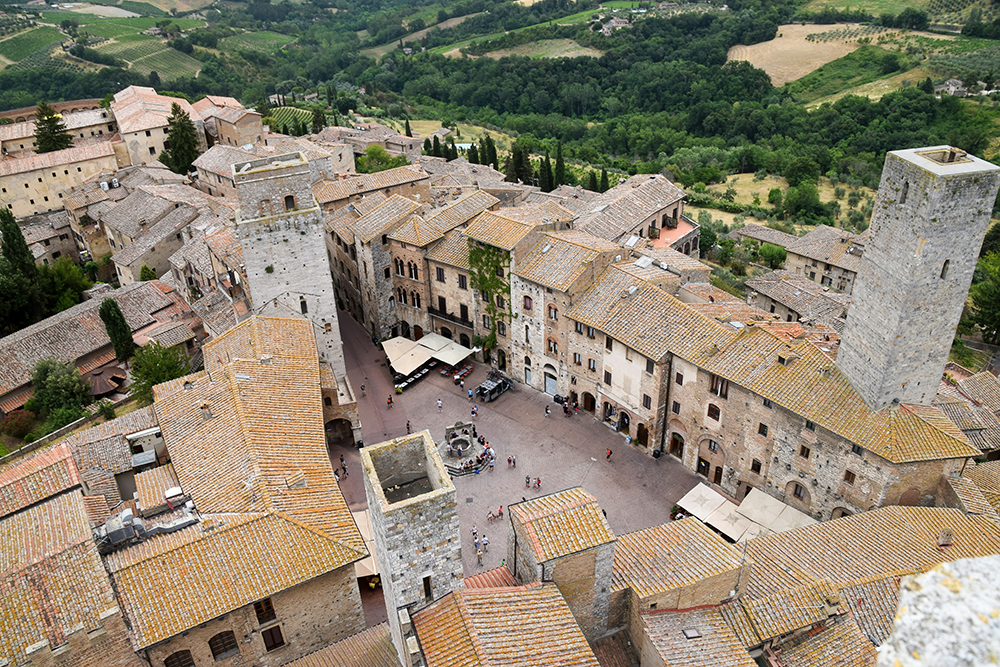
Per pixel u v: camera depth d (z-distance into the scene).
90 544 41.94
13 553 42.84
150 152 147.50
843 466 56.16
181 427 58.22
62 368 82.88
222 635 43.50
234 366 61.97
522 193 130.38
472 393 84.56
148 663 41.03
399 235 90.38
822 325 78.38
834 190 188.00
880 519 51.72
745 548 50.50
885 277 51.47
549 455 74.00
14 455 72.06
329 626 47.62
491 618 36.59
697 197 182.88
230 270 82.56
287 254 75.06
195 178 135.88
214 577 42.88
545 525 39.31
